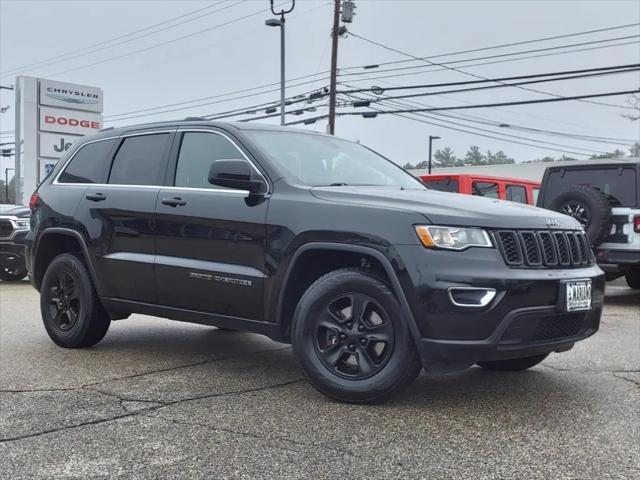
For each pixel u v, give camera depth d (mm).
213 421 4047
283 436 3785
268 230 4637
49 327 6254
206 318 5078
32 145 25594
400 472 3301
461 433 3854
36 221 6379
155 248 5336
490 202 4531
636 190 9578
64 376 5137
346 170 5301
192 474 3271
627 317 8578
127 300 5609
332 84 28188
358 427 3941
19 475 3256
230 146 5141
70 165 6383
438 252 4027
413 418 4113
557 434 3852
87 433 3832
